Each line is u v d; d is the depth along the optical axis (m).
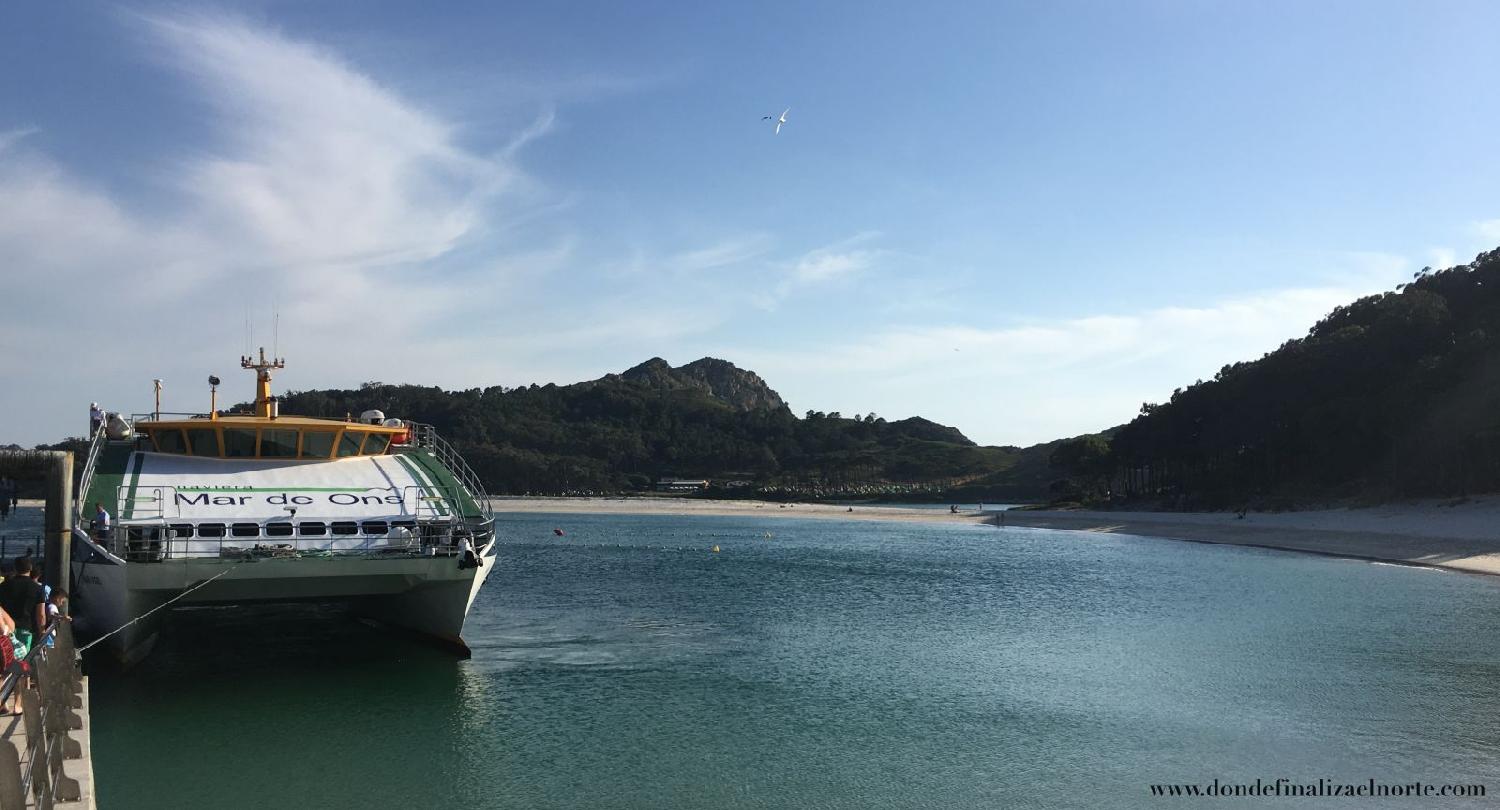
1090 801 16.88
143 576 20.75
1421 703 23.64
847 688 25.02
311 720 20.73
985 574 56.56
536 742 19.67
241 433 26.08
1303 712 22.77
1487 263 108.88
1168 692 24.80
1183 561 65.56
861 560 67.25
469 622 34.25
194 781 16.89
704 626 34.72
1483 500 77.56
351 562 22.19
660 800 16.58
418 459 28.84
